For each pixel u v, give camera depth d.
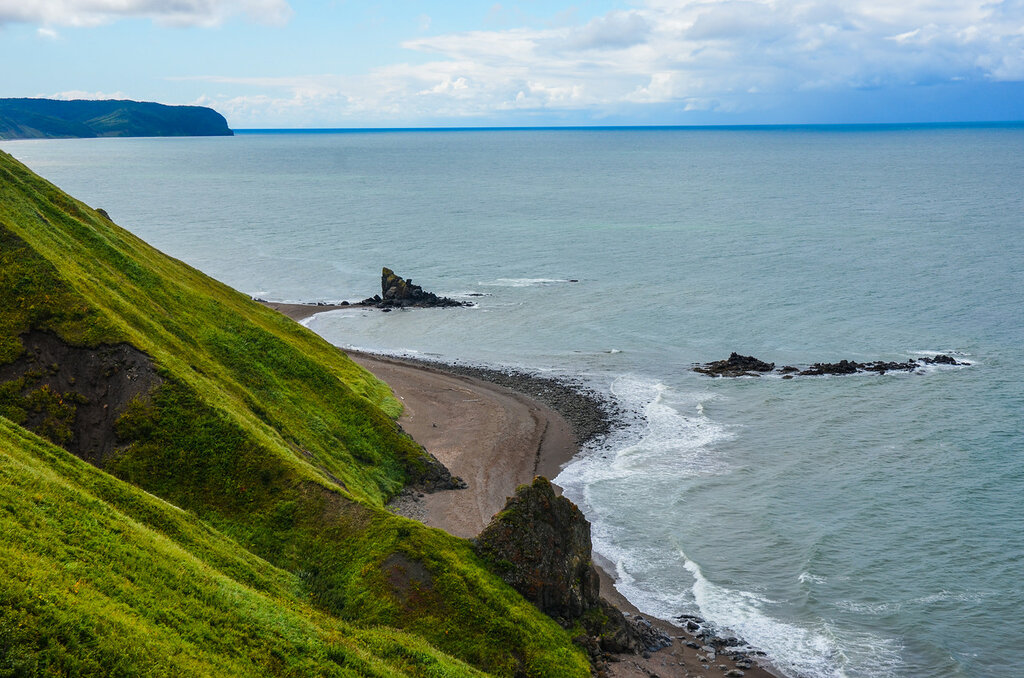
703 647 49.62
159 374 55.72
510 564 48.12
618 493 71.00
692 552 60.97
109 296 63.75
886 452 78.12
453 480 71.00
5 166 78.25
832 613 52.94
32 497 33.81
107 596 29.48
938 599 54.09
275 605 37.06
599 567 59.31
